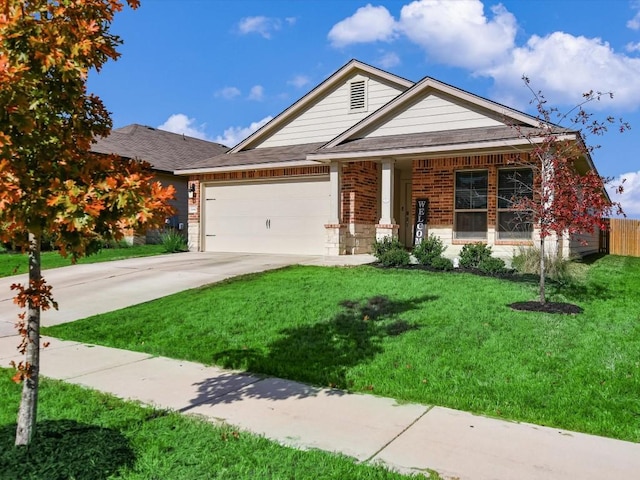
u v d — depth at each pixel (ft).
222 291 31.63
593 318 23.98
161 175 70.13
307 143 58.08
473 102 43.04
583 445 12.32
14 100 9.54
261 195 55.11
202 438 12.64
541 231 26.07
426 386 16.37
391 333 22.06
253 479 10.59
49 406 14.87
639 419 13.73
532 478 10.65
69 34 10.75
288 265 41.32
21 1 10.36
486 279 33.55
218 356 20.47
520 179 41.52
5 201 9.11
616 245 66.13
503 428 13.35
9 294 35.29
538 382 16.34
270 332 23.24
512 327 22.29
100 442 11.89
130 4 12.53
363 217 50.70
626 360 18.16
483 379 16.75
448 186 44.27
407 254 40.01
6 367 19.51
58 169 10.65
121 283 37.14
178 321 25.80
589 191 25.17
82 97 11.66
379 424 13.69
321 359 19.47
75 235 9.99
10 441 11.80
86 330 25.29
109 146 70.28
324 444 12.41
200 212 59.16
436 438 12.73
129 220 10.00
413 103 46.01
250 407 15.10
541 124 27.58
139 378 18.13
